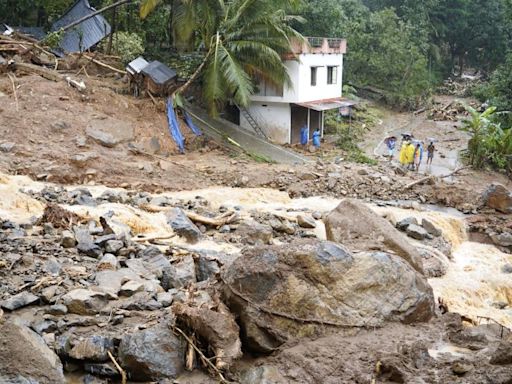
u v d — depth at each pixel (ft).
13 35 98.99
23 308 30.30
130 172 73.67
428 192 78.79
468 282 51.24
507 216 72.23
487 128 97.04
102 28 109.81
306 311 29.45
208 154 88.53
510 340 30.48
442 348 29.35
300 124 107.55
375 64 144.25
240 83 88.79
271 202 70.79
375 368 26.48
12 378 23.57
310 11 129.39
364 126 127.44
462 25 188.55
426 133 128.06
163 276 36.55
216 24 96.53
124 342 26.84
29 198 53.62
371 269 31.07
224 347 27.14
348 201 49.67
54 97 83.61
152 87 92.99
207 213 58.95
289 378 26.32
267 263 29.73
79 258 38.73
